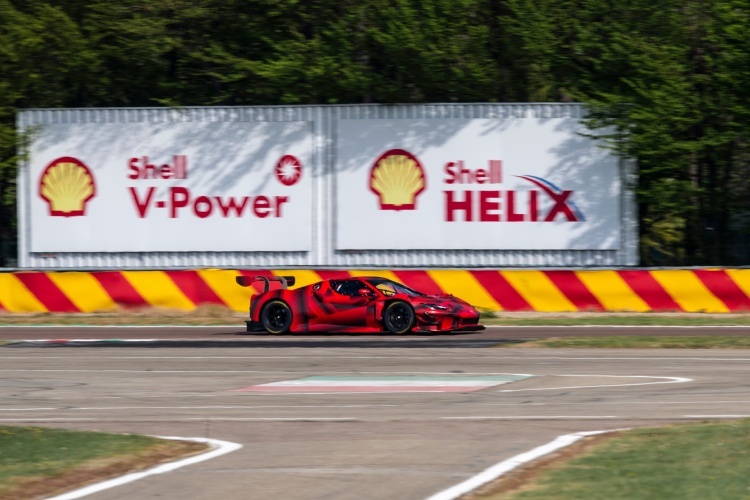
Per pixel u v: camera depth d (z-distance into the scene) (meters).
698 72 68.06
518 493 16.95
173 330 52.12
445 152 60.91
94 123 62.91
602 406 27.38
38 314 59.41
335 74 70.06
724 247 68.00
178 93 83.75
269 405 28.56
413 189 61.09
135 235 62.75
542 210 60.56
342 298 48.25
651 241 71.12
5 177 67.62
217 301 58.69
